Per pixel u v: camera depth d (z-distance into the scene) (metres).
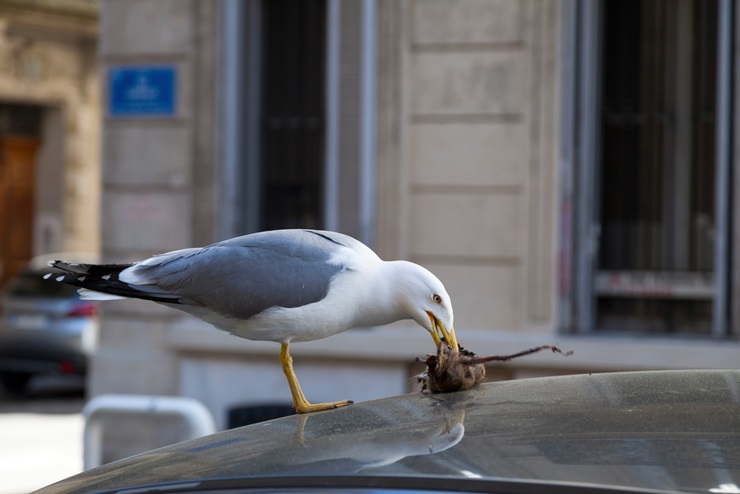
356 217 10.47
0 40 22.11
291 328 3.78
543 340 9.73
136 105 10.95
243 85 10.90
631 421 2.47
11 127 23.17
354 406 3.00
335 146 10.49
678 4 9.98
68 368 16.23
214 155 10.73
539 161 9.88
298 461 2.47
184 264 3.83
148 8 10.91
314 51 10.88
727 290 9.63
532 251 9.93
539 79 9.86
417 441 2.48
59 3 22.36
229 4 10.70
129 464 2.84
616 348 9.47
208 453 2.71
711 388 2.75
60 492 2.79
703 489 2.09
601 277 10.14
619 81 10.11
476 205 10.05
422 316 3.89
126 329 10.93
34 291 16.50
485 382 3.20
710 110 9.95
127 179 10.99
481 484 2.21
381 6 10.24
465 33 10.02
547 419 2.54
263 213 11.03
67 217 23.56
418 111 10.17
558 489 2.15
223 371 10.59
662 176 10.06
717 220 9.67
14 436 12.77
